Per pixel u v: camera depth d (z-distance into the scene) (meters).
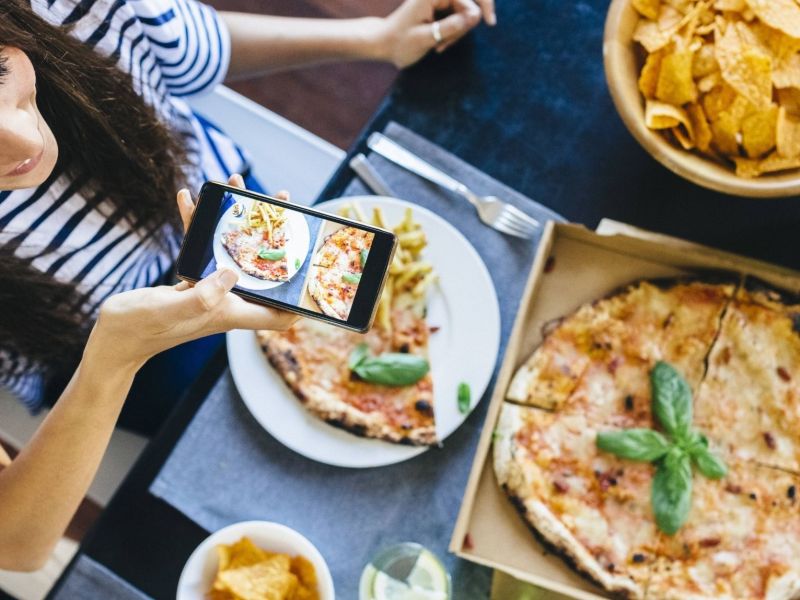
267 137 1.93
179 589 1.09
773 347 1.17
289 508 1.18
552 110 1.29
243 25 1.42
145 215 1.26
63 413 0.96
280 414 1.19
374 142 1.30
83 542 1.19
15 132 0.87
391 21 1.35
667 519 1.11
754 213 1.21
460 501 1.17
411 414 1.19
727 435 1.17
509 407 1.19
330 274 0.89
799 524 1.14
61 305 1.23
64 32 1.03
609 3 1.32
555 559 1.14
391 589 1.11
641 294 1.20
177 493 1.19
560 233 1.21
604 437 1.14
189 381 1.51
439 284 1.23
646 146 1.10
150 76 1.30
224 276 0.83
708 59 1.08
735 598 1.11
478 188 1.27
